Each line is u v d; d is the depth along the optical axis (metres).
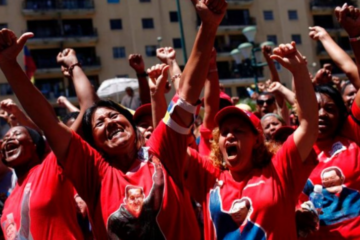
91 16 43.09
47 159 3.60
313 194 3.84
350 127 3.93
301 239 3.70
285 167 3.20
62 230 3.44
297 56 3.31
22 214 3.53
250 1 45.44
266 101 7.03
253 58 17.84
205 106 4.35
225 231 3.15
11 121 6.46
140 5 43.28
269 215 3.07
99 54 42.75
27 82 3.00
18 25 41.94
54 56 43.16
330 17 47.72
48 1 42.47
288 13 46.66
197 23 43.56
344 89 5.53
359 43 3.93
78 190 3.10
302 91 3.26
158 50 4.52
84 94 3.90
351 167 3.79
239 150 3.24
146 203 2.93
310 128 3.21
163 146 3.15
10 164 4.02
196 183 3.42
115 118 3.17
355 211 3.70
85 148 3.09
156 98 3.88
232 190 3.23
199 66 3.06
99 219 3.01
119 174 3.05
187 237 3.03
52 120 3.02
